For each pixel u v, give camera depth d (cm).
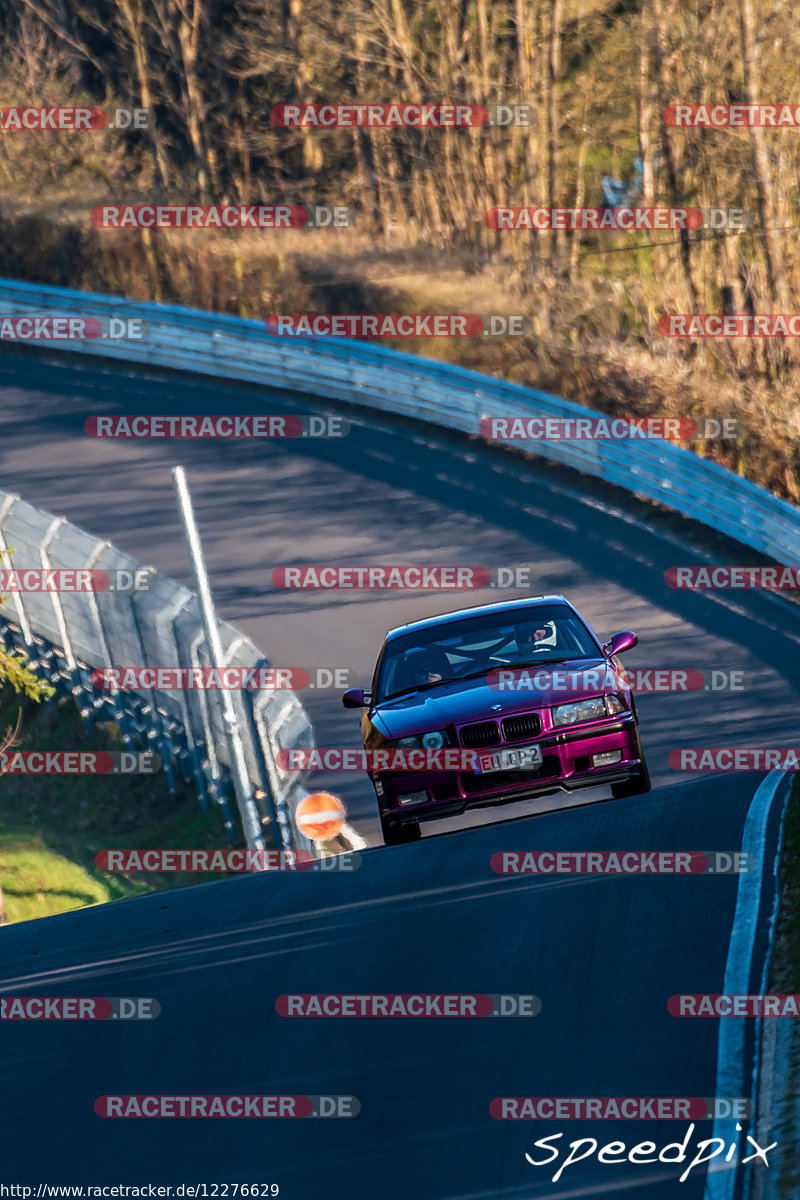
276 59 14425
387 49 14288
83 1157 1712
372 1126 1677
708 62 11950
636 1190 1418
